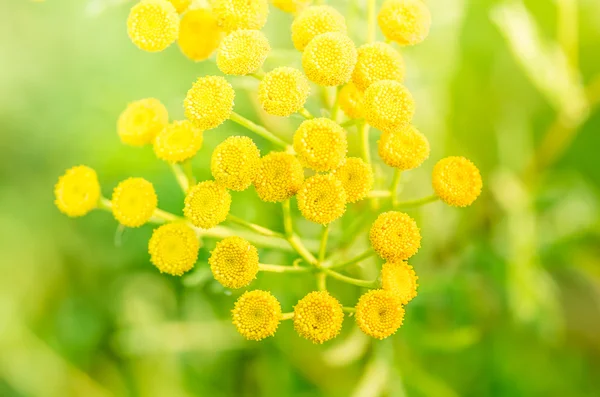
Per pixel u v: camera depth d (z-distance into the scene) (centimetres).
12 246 37
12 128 37
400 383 31
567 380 35
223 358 36
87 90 37
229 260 26
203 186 26
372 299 26
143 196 27
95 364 37
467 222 34
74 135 36
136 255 36
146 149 34
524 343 35
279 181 26
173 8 27
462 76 35
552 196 35
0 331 37
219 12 27
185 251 27
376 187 29
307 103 30
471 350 35
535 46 34
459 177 27
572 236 35
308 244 30
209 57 28
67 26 37
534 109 38
